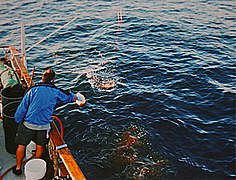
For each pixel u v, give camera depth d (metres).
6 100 5.52
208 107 11.02
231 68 13.57
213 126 10.10
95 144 9.25
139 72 13.22
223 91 11.90
